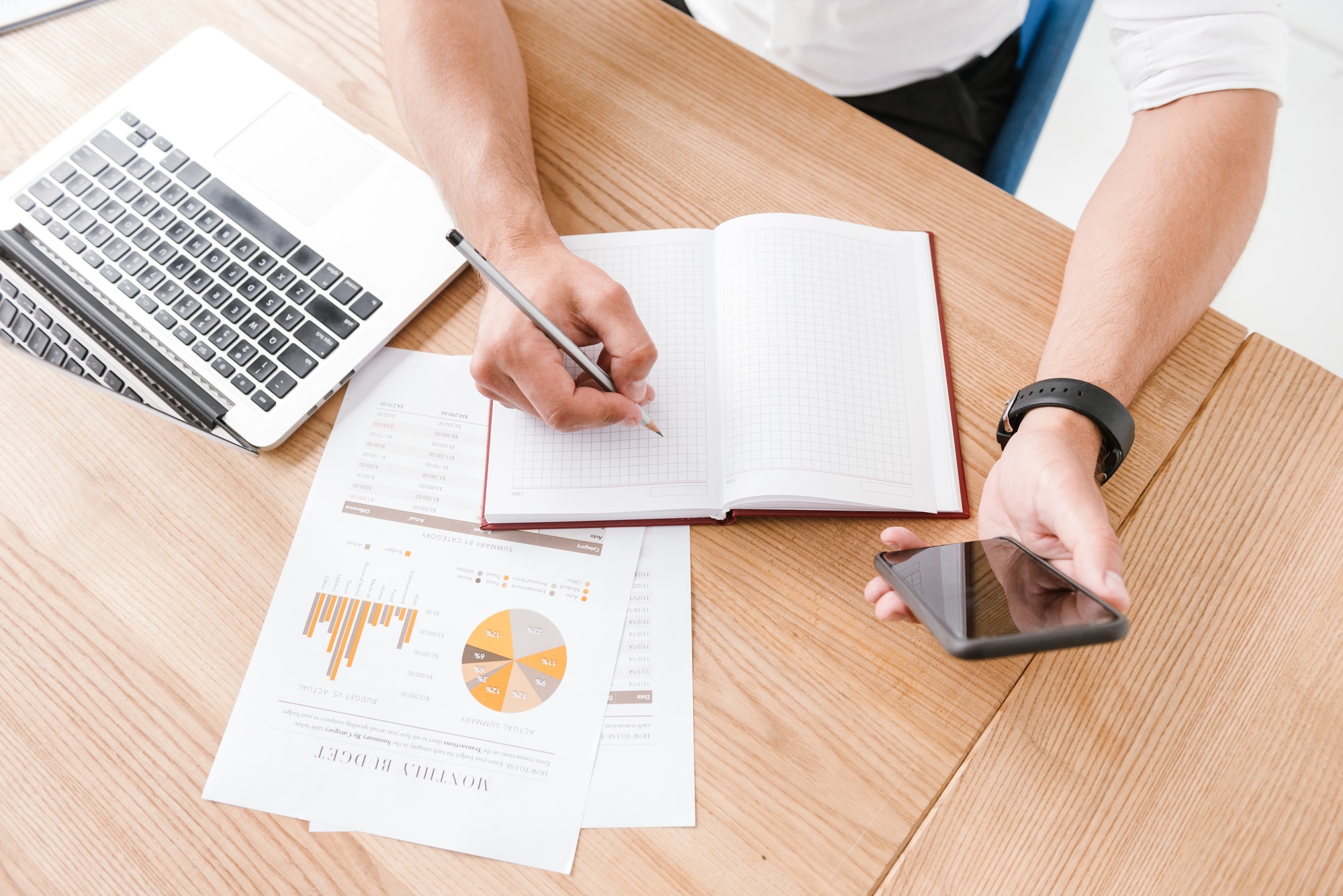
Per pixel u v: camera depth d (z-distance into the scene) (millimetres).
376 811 523
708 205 709
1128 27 756
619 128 738
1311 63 1665
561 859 513
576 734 541
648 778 531
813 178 719
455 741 539
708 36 772
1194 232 640
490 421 623
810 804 525
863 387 625
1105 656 555
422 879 510
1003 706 546
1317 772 524
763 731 542
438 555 590
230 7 780
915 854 513
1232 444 610
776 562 588
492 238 651
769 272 657
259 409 613
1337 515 588
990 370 646
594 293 604
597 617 572
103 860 515
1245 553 579
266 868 514
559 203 706
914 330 653
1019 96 967
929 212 706
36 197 675
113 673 560
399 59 714
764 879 509
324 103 738
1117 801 521
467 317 666
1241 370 633
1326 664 549
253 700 551
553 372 579
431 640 565
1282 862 507
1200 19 696
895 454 607
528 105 737
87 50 763
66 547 596
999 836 516
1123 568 579
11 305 623
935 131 1028
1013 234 697
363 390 640
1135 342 605
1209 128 678
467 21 718
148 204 675
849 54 964
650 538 596
